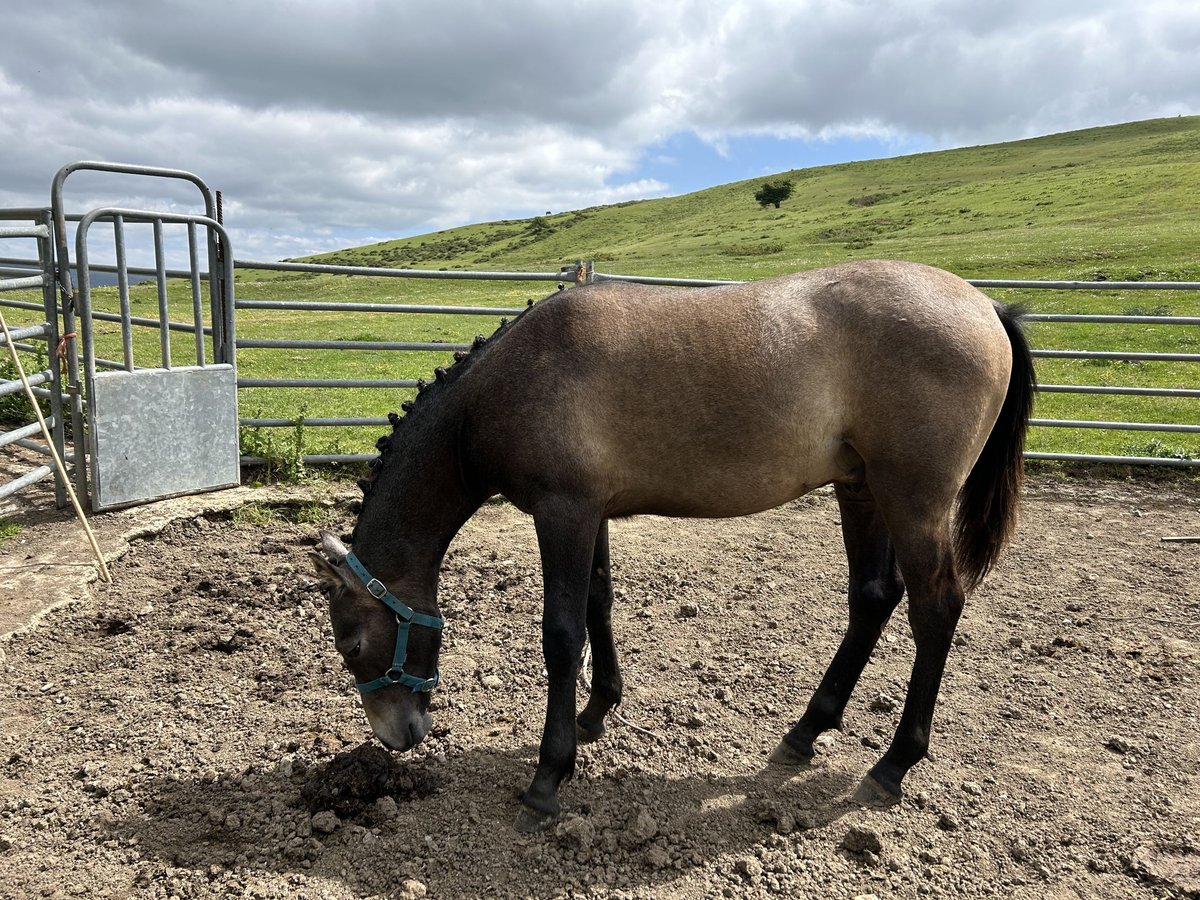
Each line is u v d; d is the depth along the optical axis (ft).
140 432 18.21
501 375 9.44
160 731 11.14
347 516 19.33
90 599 14.61
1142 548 18.69
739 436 9.44
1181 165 211.41
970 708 12.25
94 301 81.82
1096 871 8.98
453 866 8.87
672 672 13.14
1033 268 104.47
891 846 9.30
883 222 213.25
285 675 12.63
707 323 9.46
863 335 9.58
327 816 9.31
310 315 92.22
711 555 18.22
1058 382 42.50
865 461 9.93
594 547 9.96
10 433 16.22
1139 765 10.82
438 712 11.86
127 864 8.83
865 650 10.94
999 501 10.84
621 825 9.57
